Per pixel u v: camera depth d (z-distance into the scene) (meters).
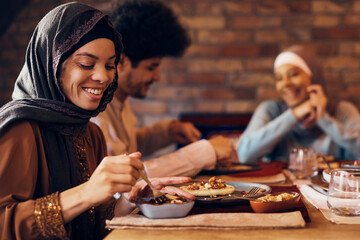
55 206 0.85
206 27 3.33
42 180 0.96
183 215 0.89
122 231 0.83
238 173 1.54
